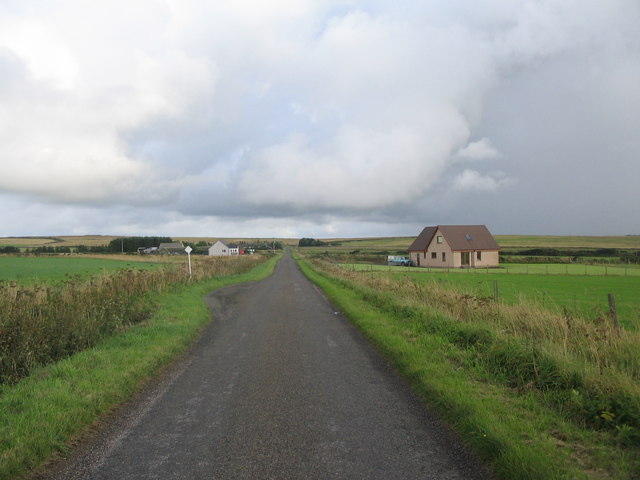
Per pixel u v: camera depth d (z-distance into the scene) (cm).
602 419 449
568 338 726
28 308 845
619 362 623
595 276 3656
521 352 639
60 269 3909
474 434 427
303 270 4634
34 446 414
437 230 6022
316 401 558
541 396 529
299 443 431
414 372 653
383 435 448
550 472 345
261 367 738
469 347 772
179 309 1364
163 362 770
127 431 470
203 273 2716
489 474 366
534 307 955
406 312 1157
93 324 927
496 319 930
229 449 420
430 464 384
